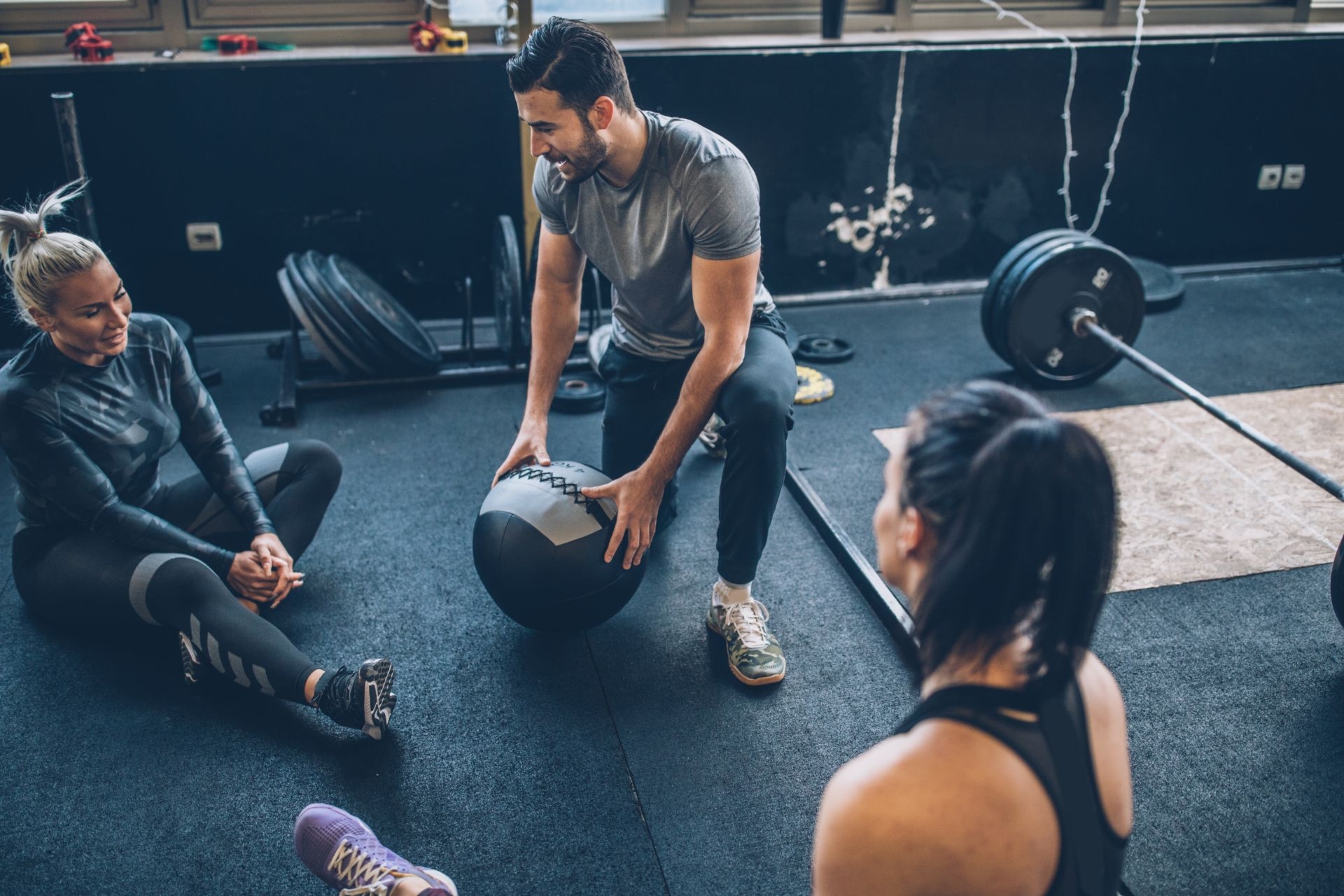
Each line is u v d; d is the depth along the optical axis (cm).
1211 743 186
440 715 193
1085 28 416
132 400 197
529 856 163
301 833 153
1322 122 418
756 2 396
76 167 291
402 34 364
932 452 74
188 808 172
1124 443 294
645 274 200
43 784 176
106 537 191
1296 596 227
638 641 214
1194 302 402
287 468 222
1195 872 159
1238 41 396
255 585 197
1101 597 75
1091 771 79
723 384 191
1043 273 314
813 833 168
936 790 74
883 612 220
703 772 180
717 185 180
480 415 313
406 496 268
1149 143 409
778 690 200
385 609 223
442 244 371
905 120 384
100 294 176
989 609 72
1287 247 444
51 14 344
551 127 176
